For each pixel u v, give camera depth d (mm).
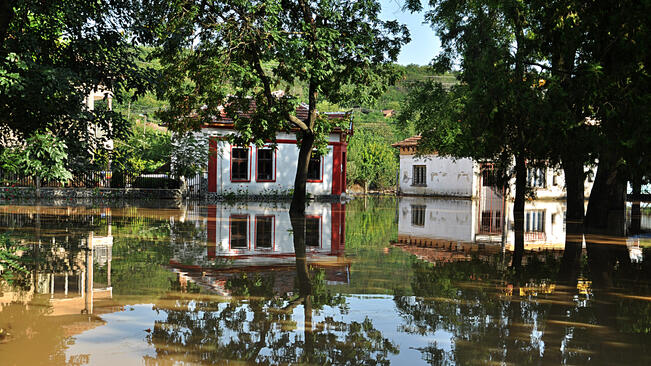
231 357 3391
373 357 3430
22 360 3242
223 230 11266
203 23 14164
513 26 14883
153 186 24141
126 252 7828
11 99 6965
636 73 9906
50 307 4605
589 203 13602
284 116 15594
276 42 13883
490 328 4168
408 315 4531
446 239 10680
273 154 26344
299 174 16531
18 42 6887
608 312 4742
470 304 4988
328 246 9195
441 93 19172
